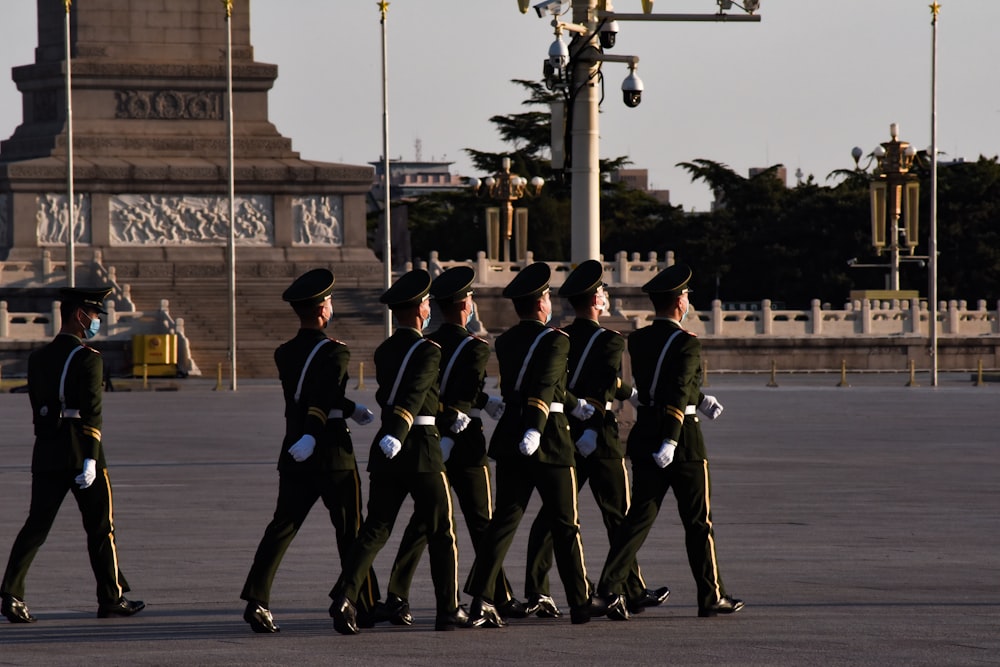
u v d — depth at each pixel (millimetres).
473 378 33250
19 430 102562
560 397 33875
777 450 84000
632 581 34969
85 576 41094
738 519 52844
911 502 58406
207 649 30688
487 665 28797
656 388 34219
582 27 77875
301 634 32469
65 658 29781
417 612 35562
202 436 95625
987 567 41594
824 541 47062
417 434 32781
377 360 33188
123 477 69438
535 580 34688
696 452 34188
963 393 154375
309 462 32812
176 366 191000
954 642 30688
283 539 32906
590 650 30297
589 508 56938
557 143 80062
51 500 34469
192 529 50875
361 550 32406
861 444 88500
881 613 34250
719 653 29781
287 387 33312
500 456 33625
